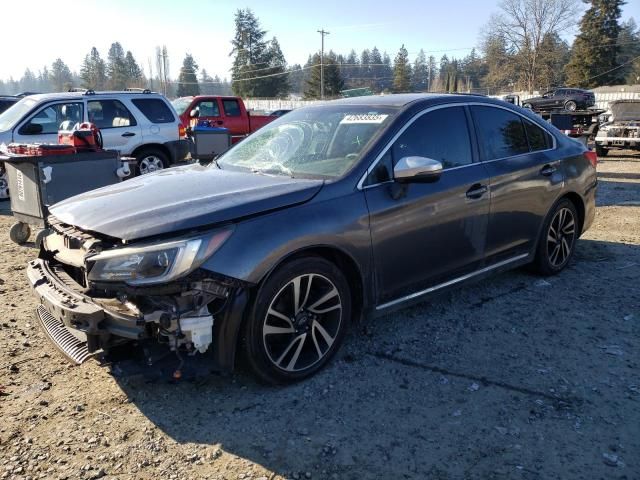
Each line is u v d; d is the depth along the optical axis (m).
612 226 7.70
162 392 3.35
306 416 3.10
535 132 5.09
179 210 3.12
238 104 17.25
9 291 5.14
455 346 3.93
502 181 4.46
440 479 2.60
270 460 2.74
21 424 3.03
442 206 3.97
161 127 11.39
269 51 90.12
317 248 3.37
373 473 2.65
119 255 2.91
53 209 3.68
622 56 82.44
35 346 3.97
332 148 3.94
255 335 3.14
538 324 4.29
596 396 3.28
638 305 4.65
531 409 3.15
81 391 3.37
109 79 115.31
